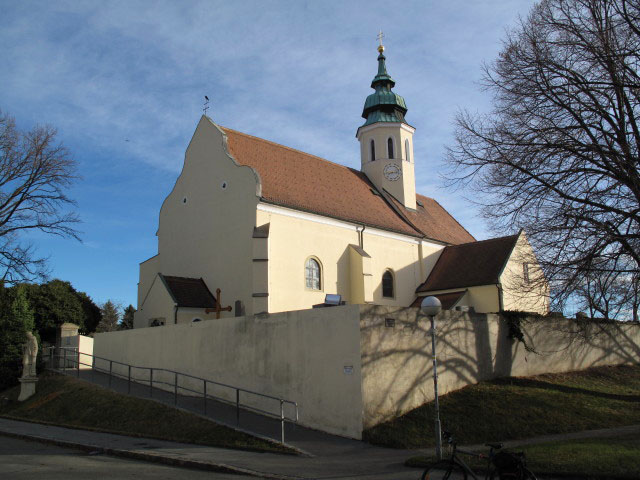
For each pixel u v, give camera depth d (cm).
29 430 1959
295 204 3052
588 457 1211
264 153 3409
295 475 1202
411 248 3791
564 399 2116
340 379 1738
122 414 2023
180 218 3344
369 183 4194
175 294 2861
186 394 2297
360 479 1156
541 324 2569
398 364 1817
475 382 2166
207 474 1246
